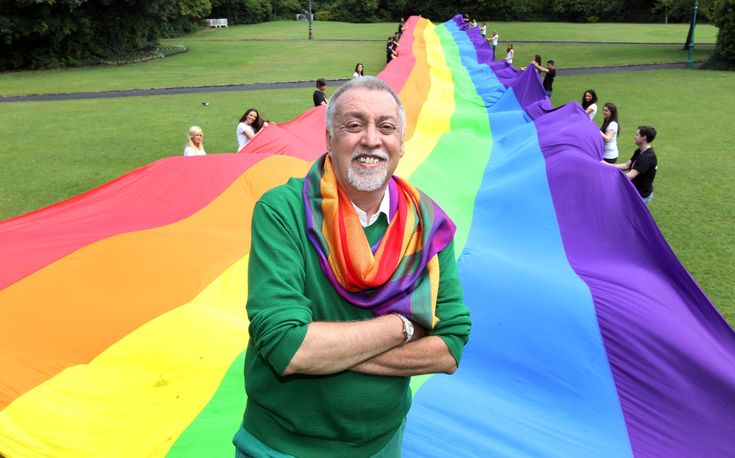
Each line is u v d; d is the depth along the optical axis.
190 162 6.57
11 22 29.61
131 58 34.44
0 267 4.75
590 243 5.96
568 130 7.94
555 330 4.45
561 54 31.78
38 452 3.10
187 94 21.59
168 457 2.96
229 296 4.75
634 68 25.95
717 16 24.89
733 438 3.97
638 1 58.12
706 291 6.41
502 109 12.38
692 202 9.45
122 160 12.20
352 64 29.56
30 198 9.70
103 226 5.72
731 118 15.87
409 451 2.92
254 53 36.19
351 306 1.70
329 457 1.71
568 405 4.01
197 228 5.76
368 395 1.67
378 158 1.71
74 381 3.60
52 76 28.34
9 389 3.44
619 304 4.67
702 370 4.32
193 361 3.75
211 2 60.91
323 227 1.69
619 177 6.24
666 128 14.78
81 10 32.34
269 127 7.71
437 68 15.34
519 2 63.44
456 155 9.05
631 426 3.96
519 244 6.10
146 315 4.30
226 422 3.18
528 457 3.20
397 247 1.75
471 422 3.37
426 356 1.70
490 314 4.63
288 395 1.66
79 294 4.47
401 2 68.69
